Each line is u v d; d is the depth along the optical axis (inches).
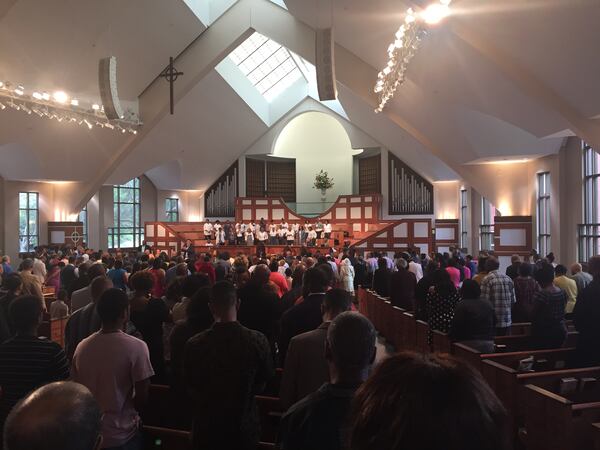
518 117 420.5
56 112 555.2
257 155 1023.0
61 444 47.1
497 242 584.7
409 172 916.0
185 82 683.4
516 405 166.6
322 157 1073.5
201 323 147.3
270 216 975.0
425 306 293.6
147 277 181.3
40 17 475.8
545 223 558.6
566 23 277.1
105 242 924.0
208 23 655.8
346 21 489.1
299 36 638.5
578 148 485.7
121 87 665.6
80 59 555.8
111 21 537.6
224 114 870.4
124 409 120.0
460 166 616.1
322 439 71.1
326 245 851.4
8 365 119.7
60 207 808.3
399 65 425.4
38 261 482.0
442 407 36.9
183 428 158.7
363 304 486.3
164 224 905.5
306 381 121.5
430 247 825.5
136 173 864.9
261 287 199.0
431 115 543.2
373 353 79.4
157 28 599.5
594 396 169.6
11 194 764.0
